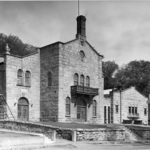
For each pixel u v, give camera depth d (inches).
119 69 3831.2
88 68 1849.2
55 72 1637.6
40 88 1715.1
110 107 2122.3
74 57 1748.3
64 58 1670.8
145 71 3533.5
